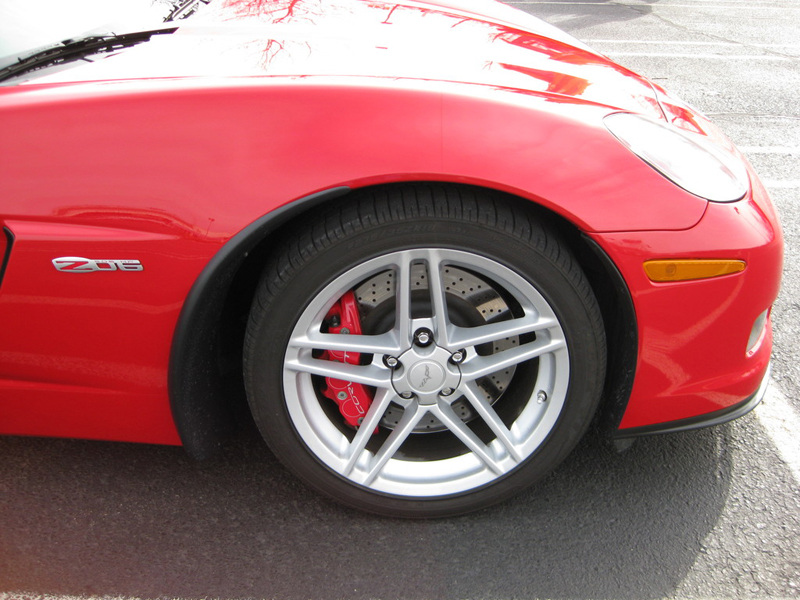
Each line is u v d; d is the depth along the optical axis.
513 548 1.79
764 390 1.90
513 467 1.79
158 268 1.53
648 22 8.52
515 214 1.54
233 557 1.76
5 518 1.86
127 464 2.05
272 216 1.49
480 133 1.51
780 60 6.68
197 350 1.63
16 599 1.64
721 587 1.69
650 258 1.56
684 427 1.79
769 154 4.34
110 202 1.49
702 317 1.63
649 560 1.76
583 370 1.67
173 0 2.15
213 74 1.62
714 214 1.59
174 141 1.49
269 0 2.15
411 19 2.11
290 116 1.50
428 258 1.57
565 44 2.22
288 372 1.66
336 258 1.54
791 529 1.85
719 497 1.95
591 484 1.98
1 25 1.79
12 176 1.49
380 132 1.50
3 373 1.66
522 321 1.64
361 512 1.90
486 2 2.54
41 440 2.12
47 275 1.53
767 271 1.65
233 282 1.78
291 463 1.77
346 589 1.68
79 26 1.89
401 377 1.70
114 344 1.61
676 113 1.91
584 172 1.54
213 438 1.81
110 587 1.68
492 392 1.86
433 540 1.82
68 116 1.50
